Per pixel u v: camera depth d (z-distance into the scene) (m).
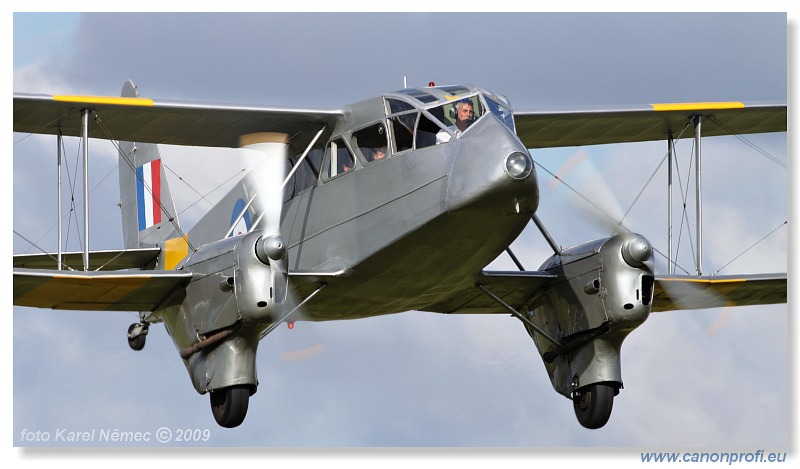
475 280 58.31
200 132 60.31
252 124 58.66
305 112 56.19
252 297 51.28
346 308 58.59
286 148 59.72
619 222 56.50
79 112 57.97
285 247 51.88
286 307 57.19
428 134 51.88
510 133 49.22
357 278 55.03
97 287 54.31
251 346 53.50
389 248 52.66
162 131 60.34
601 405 57.94
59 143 60.31
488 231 50.59
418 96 53.25
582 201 57.09
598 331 56.84
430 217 50.41
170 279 53.97
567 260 58.28
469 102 52.31
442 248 52.06
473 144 49.47
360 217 54.31
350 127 55.72
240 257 51.78
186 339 54.84
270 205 59.84
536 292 60.41
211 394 54.59
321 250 56.31
